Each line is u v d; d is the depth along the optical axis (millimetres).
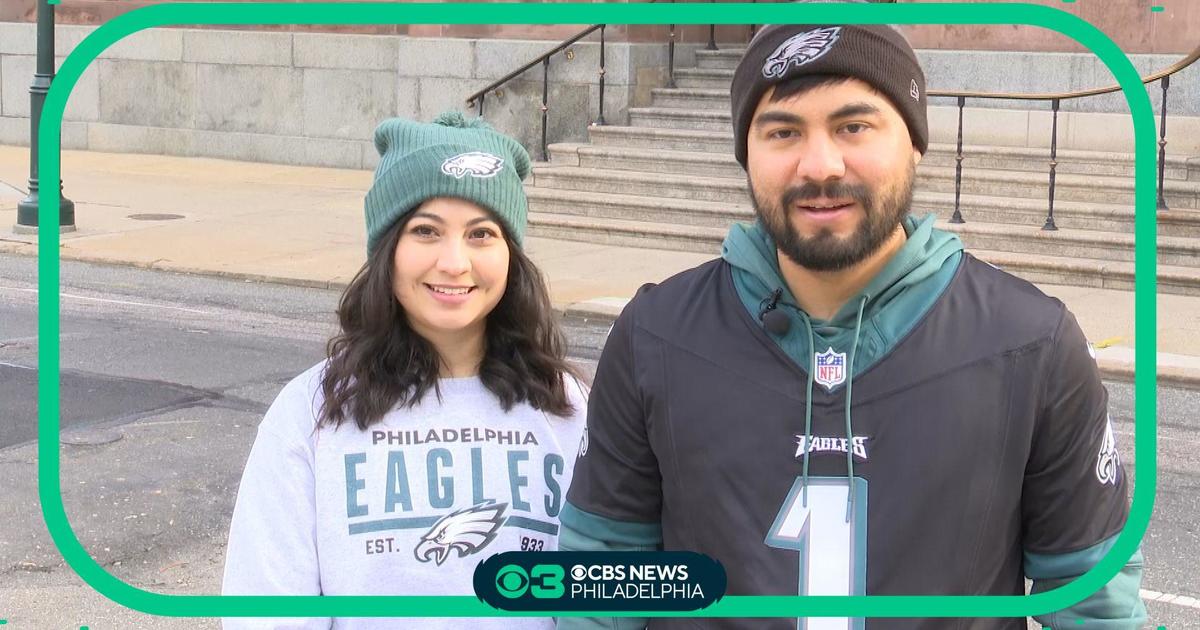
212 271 11242
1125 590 2074
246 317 9672
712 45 15344
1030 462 2045
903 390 2008
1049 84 12742
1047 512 2061
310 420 2402
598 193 13539
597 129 14531
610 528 2209
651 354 2135
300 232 13055
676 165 13625
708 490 2061
